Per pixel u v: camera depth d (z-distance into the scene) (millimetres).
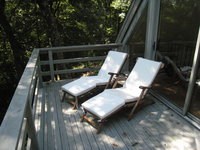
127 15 4031
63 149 1989
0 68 8711
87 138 2180
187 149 1966
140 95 2572
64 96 3152
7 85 9117
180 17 2520
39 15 7527
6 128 939
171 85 2879
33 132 1562
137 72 3037
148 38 3318
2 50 8469
